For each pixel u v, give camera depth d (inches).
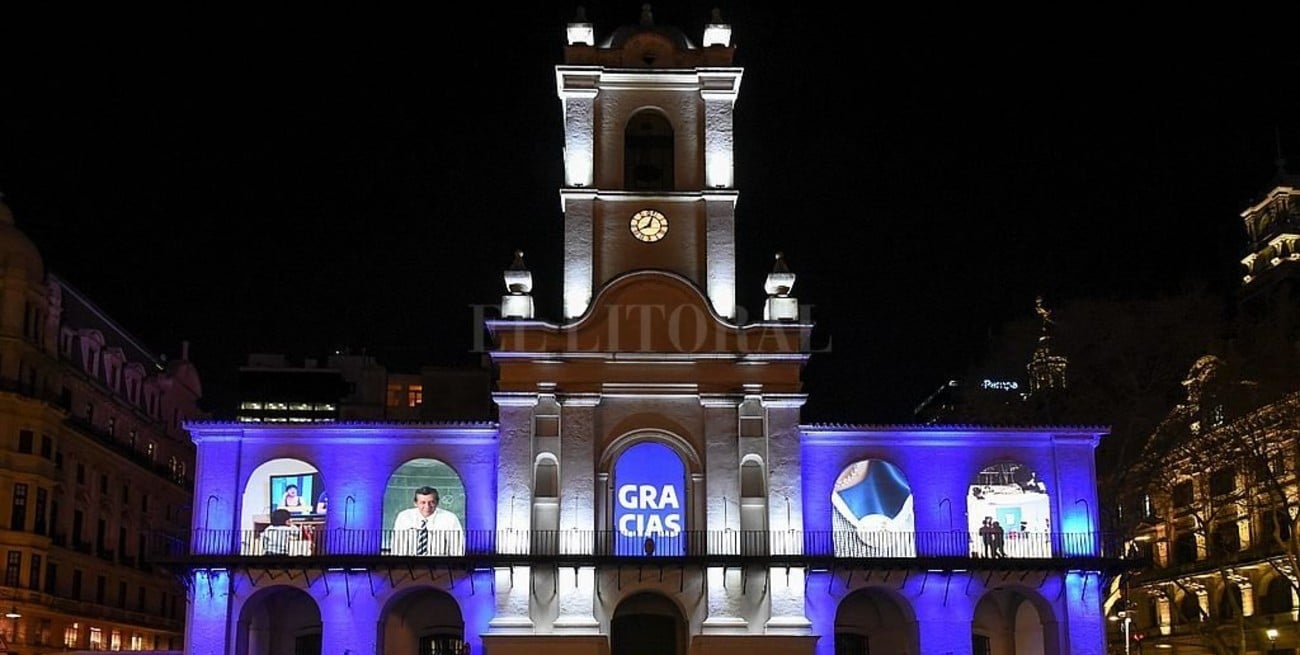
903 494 1690.5
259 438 1680.6
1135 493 2033.7
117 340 3075.8
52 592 2566.4
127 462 2947.8
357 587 1636.3
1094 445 1724.9
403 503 1667.1
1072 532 1691.7
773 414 1674.5
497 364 1771.7
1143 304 2076.8
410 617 1759.4
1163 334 2053.4
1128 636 2234.3
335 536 1649.9
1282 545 1956.2
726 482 1651.1
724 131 1782.7
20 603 2412.6
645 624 1683.1
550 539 1620.3
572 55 1797.5
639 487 1672.0
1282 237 2805.1
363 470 1675.7
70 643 2625.5
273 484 1667.1
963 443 1716.3
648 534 1652.3
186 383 3400.6
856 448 1706.4
